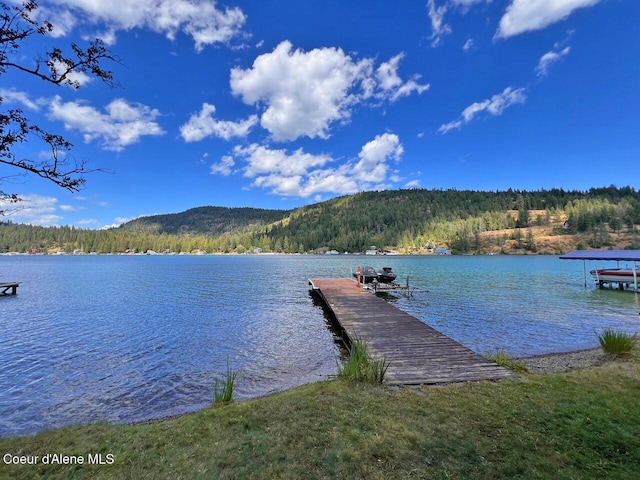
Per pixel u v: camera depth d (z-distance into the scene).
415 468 3.26
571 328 12.43
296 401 5.07
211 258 102.00
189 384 7.62
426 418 4.36
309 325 13.62
